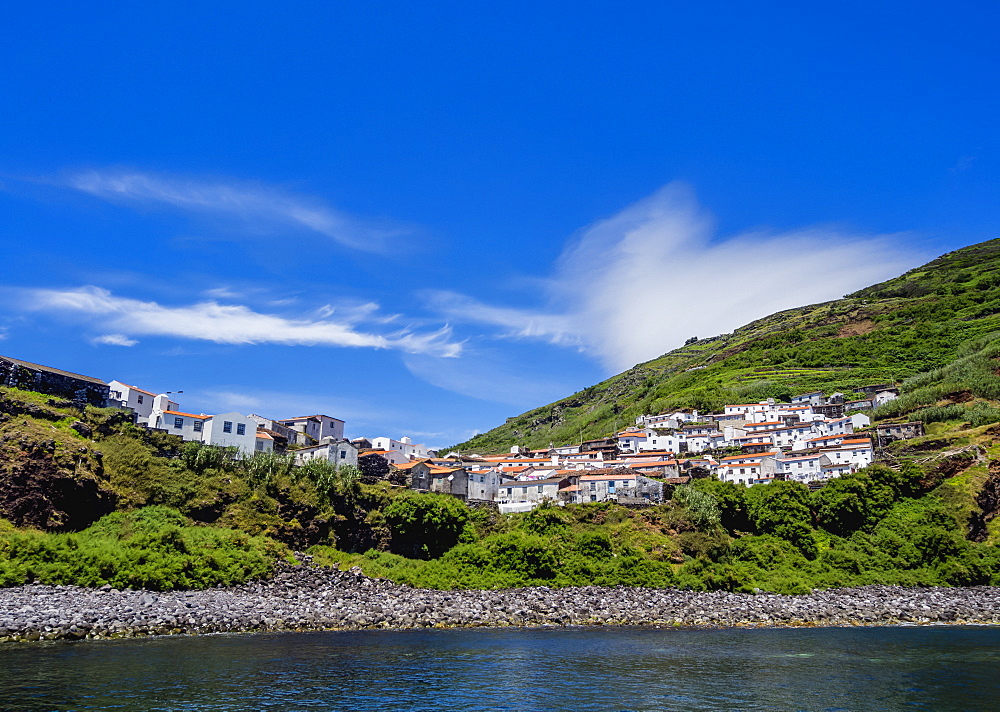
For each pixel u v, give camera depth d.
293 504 109.12
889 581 121.75
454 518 117.88
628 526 123.31
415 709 47.50
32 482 88.94
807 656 69.50
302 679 54.31
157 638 68.88
